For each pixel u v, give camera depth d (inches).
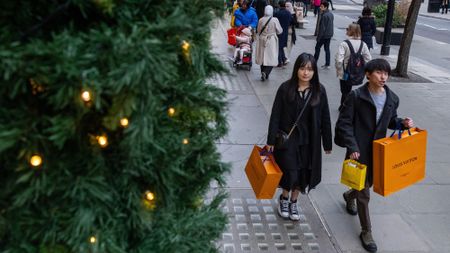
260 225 188.4
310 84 173.8
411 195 219.9
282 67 484.7
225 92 91.0
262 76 419.2
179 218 87.0
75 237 72.0
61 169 69.6
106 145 73.5
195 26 75.6
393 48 662.5
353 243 180.4
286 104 174.2
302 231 186.4
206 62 87.6
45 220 73.5
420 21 1146.0
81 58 62.2
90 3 67.2
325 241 180.5
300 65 169.2
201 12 80.3
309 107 173.3
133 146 67.7
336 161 255.1
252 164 181.6
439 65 562.3
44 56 62.2
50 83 63.8
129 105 64.9
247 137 278.4
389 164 158.9
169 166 77.5
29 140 66.1
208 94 85.4
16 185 70.2
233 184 220.2
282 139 174.7
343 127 171.0
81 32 66.2
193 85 81.5
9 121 66.1
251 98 359.3
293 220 192.2
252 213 196.9
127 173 75.5
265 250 172.2
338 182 229.9
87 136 72.2
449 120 336.8
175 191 88.9
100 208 74.4
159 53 65.2
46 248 73.7
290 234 183.8
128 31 67.8
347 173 165.5
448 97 402.0
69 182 70.3
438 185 231.0
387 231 189.9
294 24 502.9
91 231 73.9
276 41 411.8
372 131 170.6
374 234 187.5
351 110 171.2
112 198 75.9
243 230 184.2
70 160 71.1
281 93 175.5
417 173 170.6
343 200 212.5
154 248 82.0
